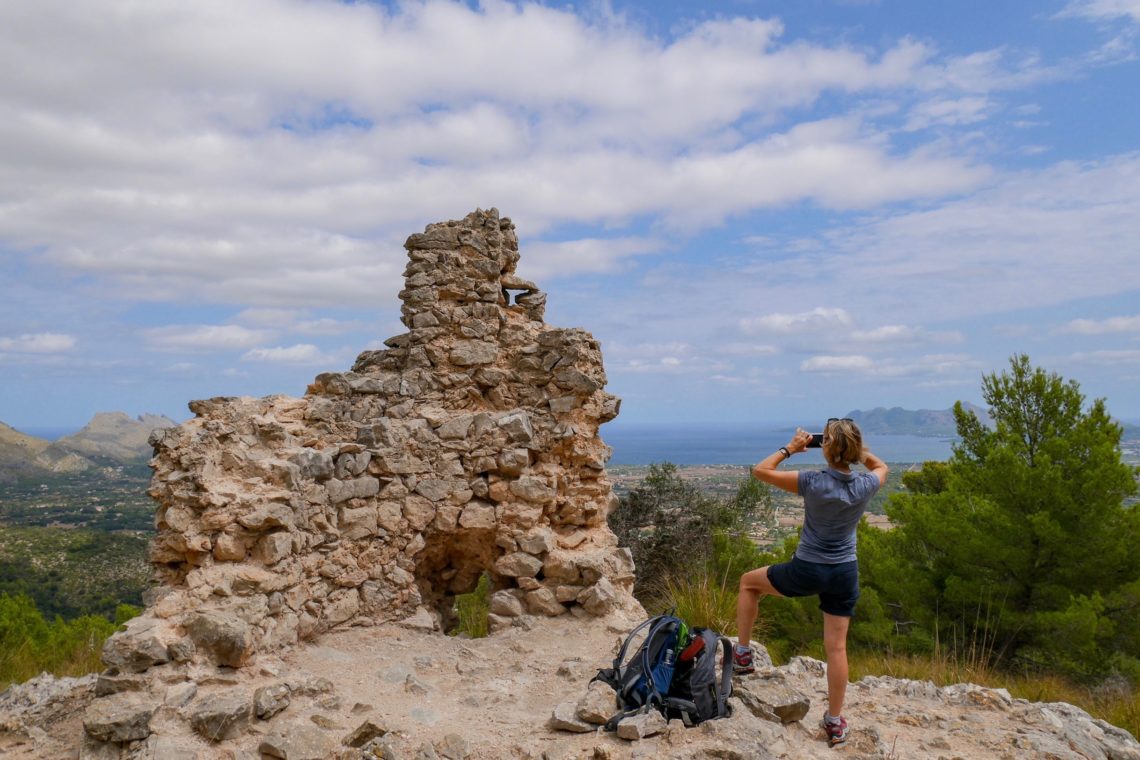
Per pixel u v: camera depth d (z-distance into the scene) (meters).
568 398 8.73
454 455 8.26
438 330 8.71
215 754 4.51
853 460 4.76
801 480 4.77
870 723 5.49
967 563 12.52
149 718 4.59
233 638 5.28
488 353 8.86
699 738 4.61
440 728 5.03
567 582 8.04
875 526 15.67
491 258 9.12
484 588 12.85
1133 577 11.51
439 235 8.98
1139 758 5.46
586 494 8.89
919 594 12.81
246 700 4.85
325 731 4.84
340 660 6.40
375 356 8.88
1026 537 11.80
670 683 5.00
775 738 4.73
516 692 5.80
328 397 7.82
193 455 6.27
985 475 12.62
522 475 8.34
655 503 18.53
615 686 5.23
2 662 9.49
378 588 7.62
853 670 8.92
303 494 6.65
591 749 4.56
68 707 5.27
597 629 7.50
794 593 4.91
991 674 9.21
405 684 5.85
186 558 6.09
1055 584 11.77
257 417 7.11
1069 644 11.25
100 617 13.86
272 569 6.15
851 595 4.79
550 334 8.85
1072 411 12.44
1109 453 11.70
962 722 5.64
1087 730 5.88
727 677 5.09
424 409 8.47
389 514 7.72
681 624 5.21
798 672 6.57
